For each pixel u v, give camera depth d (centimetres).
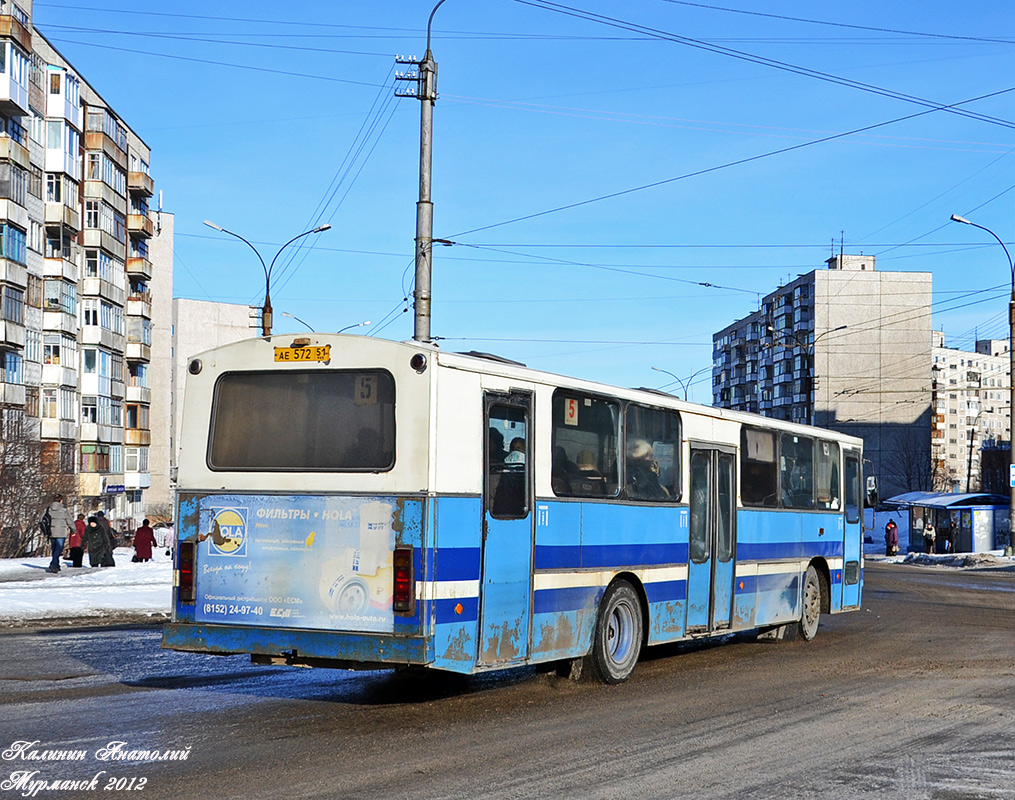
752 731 870
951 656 1375
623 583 1146
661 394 1241
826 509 1650
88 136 5934
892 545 5281
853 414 9900
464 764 741
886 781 711
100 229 5944
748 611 1401
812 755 784
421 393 891
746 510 1406
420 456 882
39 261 5206
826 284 9981
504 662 953
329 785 678
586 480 1087
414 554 873
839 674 1207
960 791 688
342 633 884
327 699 980
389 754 767
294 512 916
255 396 948
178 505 959
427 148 2069
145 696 982
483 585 929
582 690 1074
